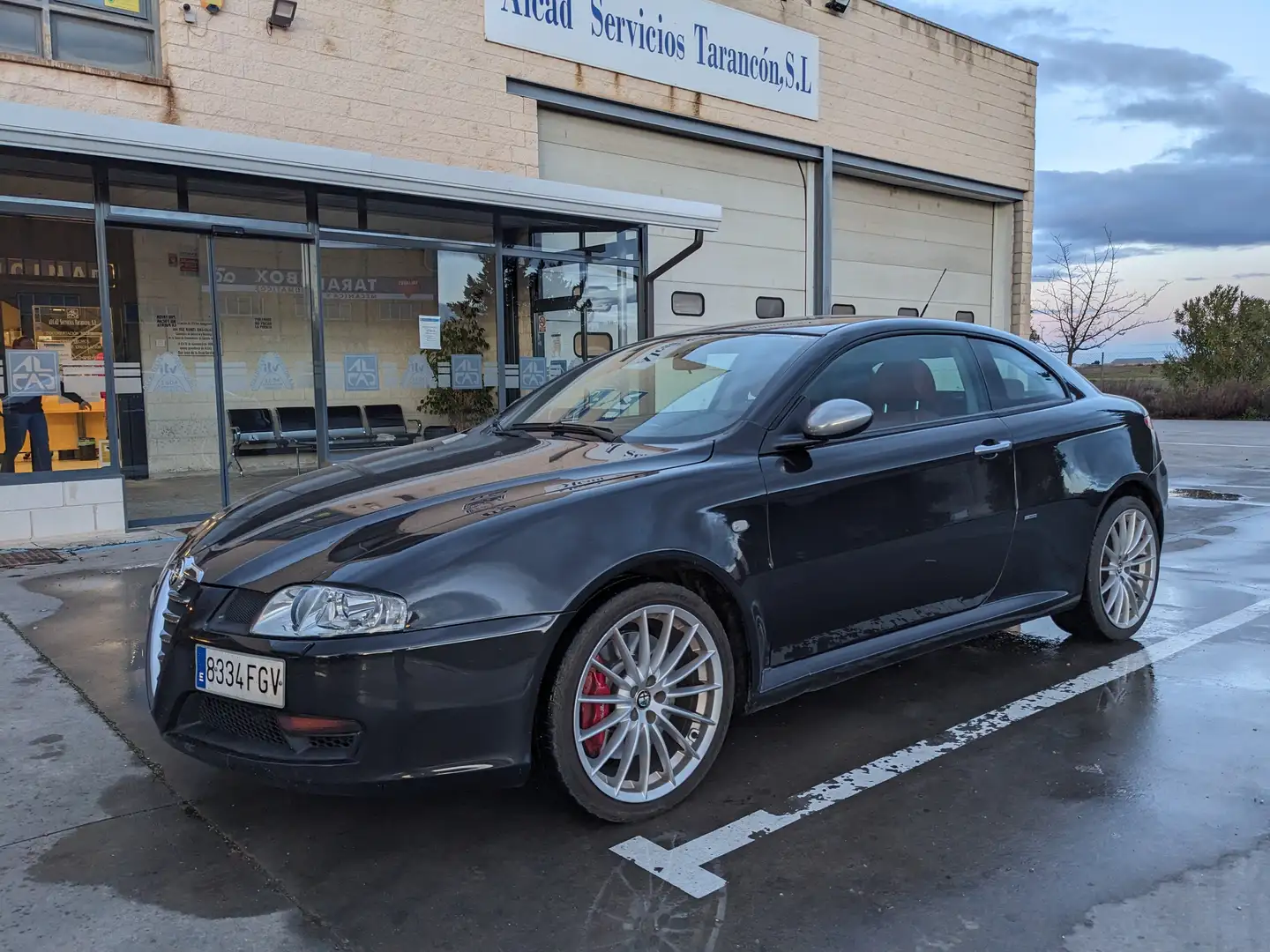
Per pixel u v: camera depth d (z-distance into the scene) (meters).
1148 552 4.61
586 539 2.74
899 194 14.46
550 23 9.90
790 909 2.38
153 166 7.09
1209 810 2.86
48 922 2.36
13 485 7.12
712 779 3.14
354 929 2.32
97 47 7.63
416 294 9.24
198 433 8.63
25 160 6.82
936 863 2.58
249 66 8.13
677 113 11.06
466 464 3.32
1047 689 3.94
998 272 16.25
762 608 3.10
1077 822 2.79
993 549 3.83
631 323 10.59
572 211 8.91
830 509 3.28
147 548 7.00
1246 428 20.41
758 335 3.87
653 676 2.88
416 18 9.02
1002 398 4.12
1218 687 3.94
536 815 2.91
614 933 2.28
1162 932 2.25
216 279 8.38
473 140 9.47
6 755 3.38
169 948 2.25
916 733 3.50
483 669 2.56
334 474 3.49
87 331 7.48
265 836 2.80
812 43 12.41
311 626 2.51
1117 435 4.44
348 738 2.52
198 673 2.70
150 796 3.06
